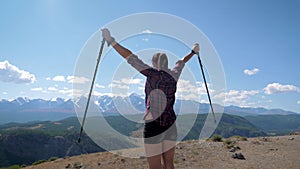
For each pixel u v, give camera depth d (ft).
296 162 42.14
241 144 56.24
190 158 43.50
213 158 43.88
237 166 39.29
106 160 42.27
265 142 59.67
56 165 43.98
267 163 41.39
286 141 62.03
